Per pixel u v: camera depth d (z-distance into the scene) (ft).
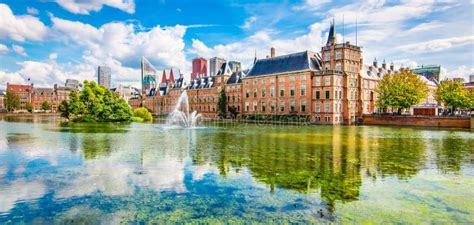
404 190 40.65
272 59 258.57
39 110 524.93
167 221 30.04
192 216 31.27
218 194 38.32
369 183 43.98
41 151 70.59
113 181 44.11
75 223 29.48
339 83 211.61
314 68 223.92
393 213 32.30
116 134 116.88
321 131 142.20
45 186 41.52
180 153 69.21
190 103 375.04
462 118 166.81
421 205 34.86
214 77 343.26
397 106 204.23
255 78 263.08
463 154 70.23
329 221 30.04
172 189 40.40
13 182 43.37
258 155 66.85
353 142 93.66
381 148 79.56
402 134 125.80
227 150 74.38
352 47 223.51
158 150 73.77
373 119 205.05
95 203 34.94
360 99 229.86
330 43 231.71
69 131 128.47
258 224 29.32
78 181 43.98
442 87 244.22
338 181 44.88
